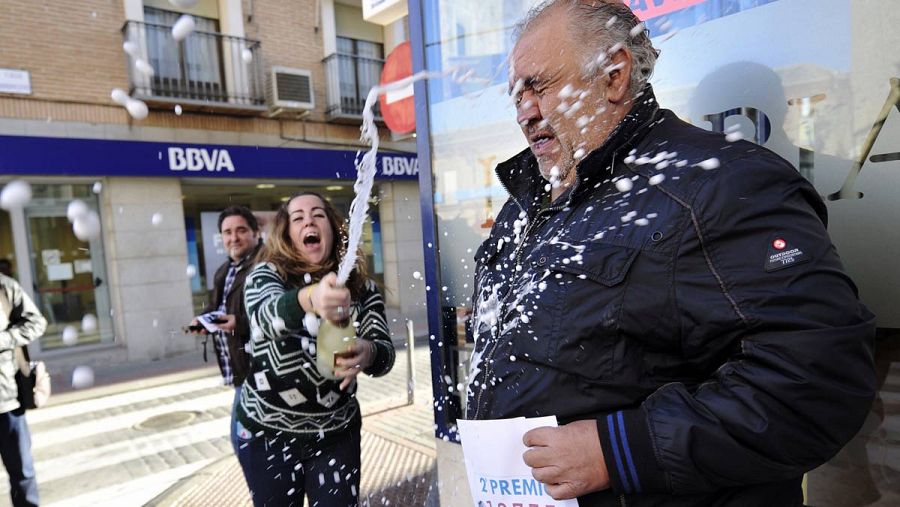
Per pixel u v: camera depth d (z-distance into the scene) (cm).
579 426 77
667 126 86
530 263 90
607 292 76
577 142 91
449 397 200
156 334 687
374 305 174
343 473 159
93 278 680
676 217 73
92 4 652
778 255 67
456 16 189
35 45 620
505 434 87
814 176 116
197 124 741
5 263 608
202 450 369
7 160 595
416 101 204
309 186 845
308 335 149
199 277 779
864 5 107
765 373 66
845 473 117
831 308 65
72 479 329
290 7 795
